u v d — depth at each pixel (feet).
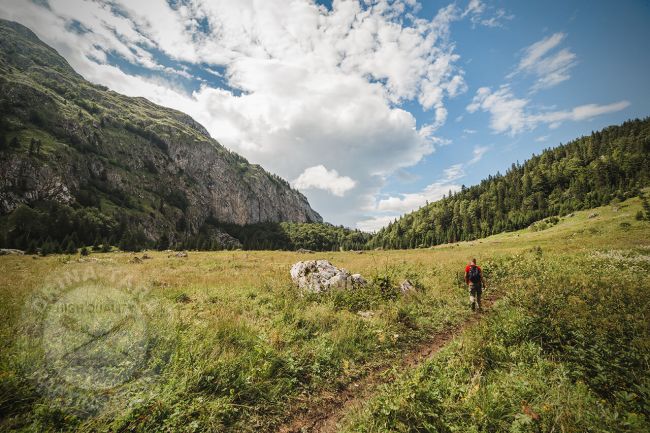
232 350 20.81
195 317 27.91
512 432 13.26
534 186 468.34
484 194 533.55
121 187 589.32
